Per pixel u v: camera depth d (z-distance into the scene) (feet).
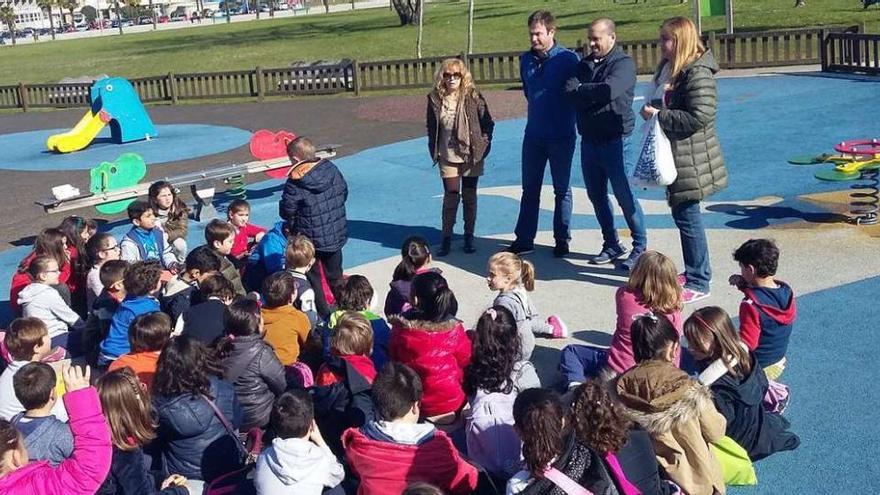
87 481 15.11
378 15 210.59
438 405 19.95
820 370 22.44
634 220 30.48
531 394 14.73
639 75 80.94
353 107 80.53
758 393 18.39
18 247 43.39
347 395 18.99
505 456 17.61
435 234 38.34
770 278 21.16
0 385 20.58
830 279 28.35
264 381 19.93
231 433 18.34
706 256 27.73
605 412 14.83
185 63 142.92
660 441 16.66
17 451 14.98
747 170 42.63
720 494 16.98
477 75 87.35
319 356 23.06
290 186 29.40
